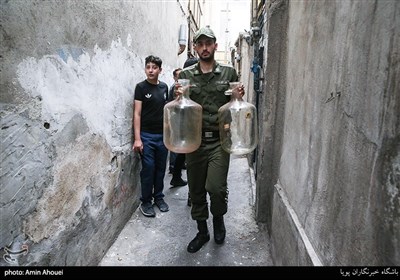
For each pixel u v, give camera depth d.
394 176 0.81
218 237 2.57
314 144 1.53
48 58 1.55
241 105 2.18
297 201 1.79
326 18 1.42
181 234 2.75
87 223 2.04
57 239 1.66
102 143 2.28
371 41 0.97
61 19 1.66
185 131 2.25
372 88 0.95
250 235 2.73
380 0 0.91
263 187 2.84
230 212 3.19
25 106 1.37
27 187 1.40
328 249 1.27
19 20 1.31
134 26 3.04
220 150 2.34
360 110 1.03
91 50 2.06
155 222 2.96
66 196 1.75
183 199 3.56
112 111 2.48
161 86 3.10
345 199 1.12
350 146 1.10
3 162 1.25
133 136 3.09
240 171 4.66
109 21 2.36
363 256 0.96
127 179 2.91
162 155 3.19
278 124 2.62
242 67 7.91
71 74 1.79
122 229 2.78
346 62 1.16
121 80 2.69
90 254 2.11
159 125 3.08
